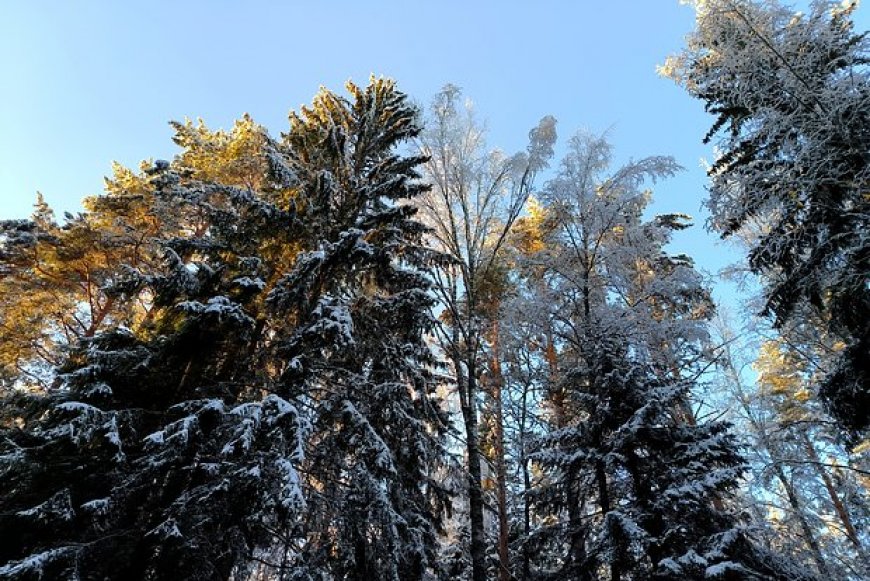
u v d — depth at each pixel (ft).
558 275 37.42
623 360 33.06
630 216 36.68
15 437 26.37
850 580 40.45
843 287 25.48
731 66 27.25
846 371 27.76
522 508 42.93
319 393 32.81
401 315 33.40
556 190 36.09
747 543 25.66
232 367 31.42
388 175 39.14
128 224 49.11
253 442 25.32
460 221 39.19
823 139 23.08
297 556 26.40
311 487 27.73
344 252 30.83
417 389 36.35
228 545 25.70
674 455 30.12
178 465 26.02
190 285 28.86
